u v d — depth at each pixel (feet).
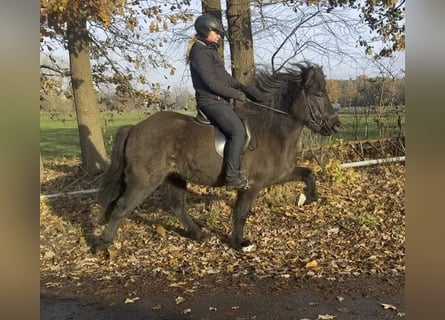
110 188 20.18
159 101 39.88
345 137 36.55
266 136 19.60
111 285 17.72
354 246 20.51
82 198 29.94
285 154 19.93
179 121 19.65
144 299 16.35
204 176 19.47
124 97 40.65
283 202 26.48
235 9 29.53
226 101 19.29
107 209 20.71
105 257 20.54
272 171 19.77
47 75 37.76
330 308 14.97
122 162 20.04
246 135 19.07
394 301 15.34
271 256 19.84
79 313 15.39
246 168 19.33
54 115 43.39
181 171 19.75
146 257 20.47
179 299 16.07
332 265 18.56
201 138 19.21
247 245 20.35
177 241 22.08
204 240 21.95
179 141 19.45
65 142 58.85
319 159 32.99
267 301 15.70
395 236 21.40
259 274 18.04
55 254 21.33
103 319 14.92
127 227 24.20
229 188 18.94
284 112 19.85
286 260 19.35
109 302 16.21
